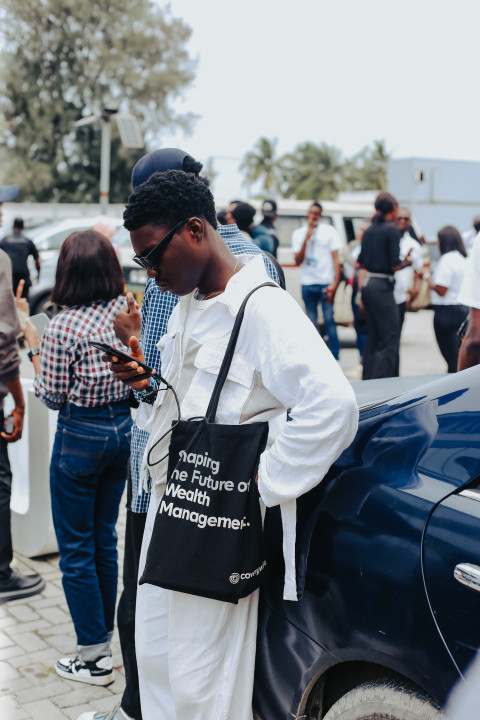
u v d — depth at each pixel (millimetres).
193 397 2029
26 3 44062
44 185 44250
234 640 2053
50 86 45094
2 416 3703
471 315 3061
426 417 1937
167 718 2238
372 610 1779
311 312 9547
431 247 16953
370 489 1872
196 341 2059
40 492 4098
